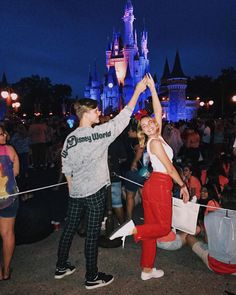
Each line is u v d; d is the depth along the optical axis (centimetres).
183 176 576
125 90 7556
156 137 343
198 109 5578
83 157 321
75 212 345
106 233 459
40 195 821
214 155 1268
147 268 362
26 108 9062
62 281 367
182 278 367
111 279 359
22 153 1073
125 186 533
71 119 1443
